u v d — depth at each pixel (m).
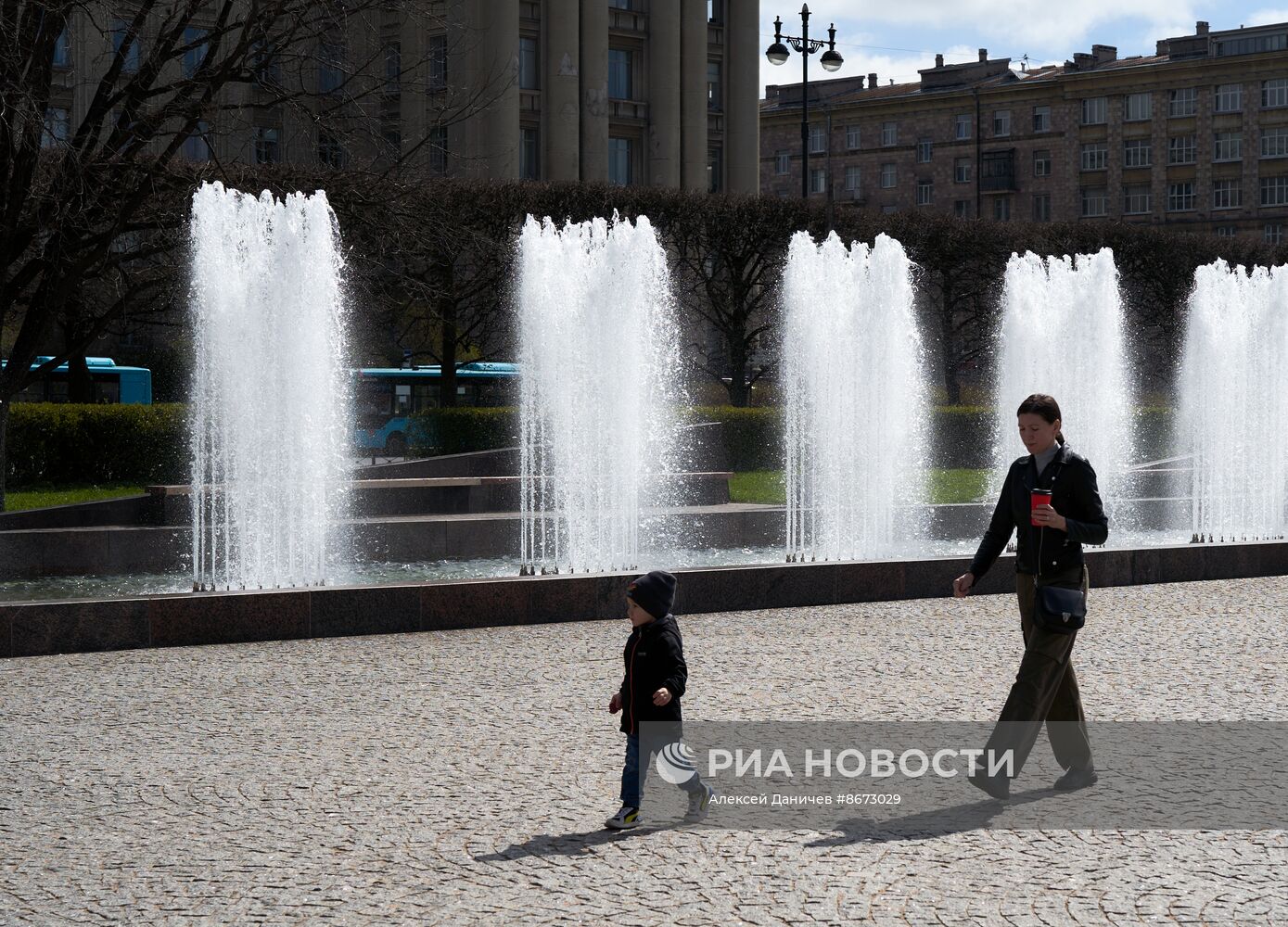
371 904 5.69
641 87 62.94
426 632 12.91
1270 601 15.02
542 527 18.08
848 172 97.06
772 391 47.28
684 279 44.22
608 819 6.78
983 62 93.19
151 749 8.41
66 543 16.39
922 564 15.19
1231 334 23.94
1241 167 83.75
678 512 19.83
